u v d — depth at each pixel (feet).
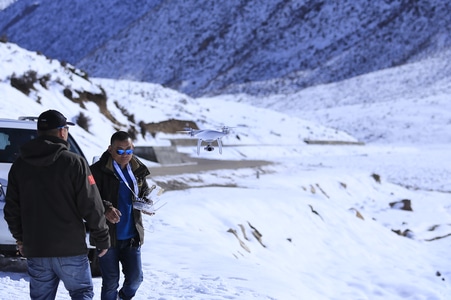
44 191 15.11
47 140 15.28
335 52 560.61
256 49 588.09
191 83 566.36
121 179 18.69
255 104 452.76
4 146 29.78
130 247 19.02
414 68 484.74
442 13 579.07
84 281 15.79
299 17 626.23
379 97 423.64
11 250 26.25
